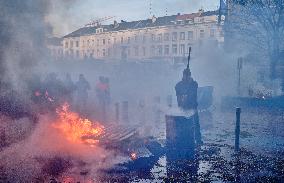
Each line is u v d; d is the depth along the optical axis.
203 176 5.58
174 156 6.75
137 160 6.30
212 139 8.65
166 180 5.35
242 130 10.03
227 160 6.58
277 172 5.85
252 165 6.25
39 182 4.98
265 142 8.25
